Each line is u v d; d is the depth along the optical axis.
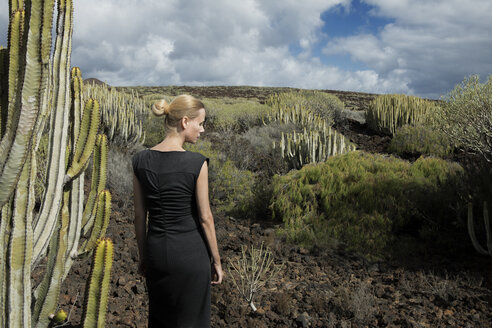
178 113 1.77
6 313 1.35
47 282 1.76
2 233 1.34
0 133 1.29
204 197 1.75
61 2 1.78
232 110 14.82
